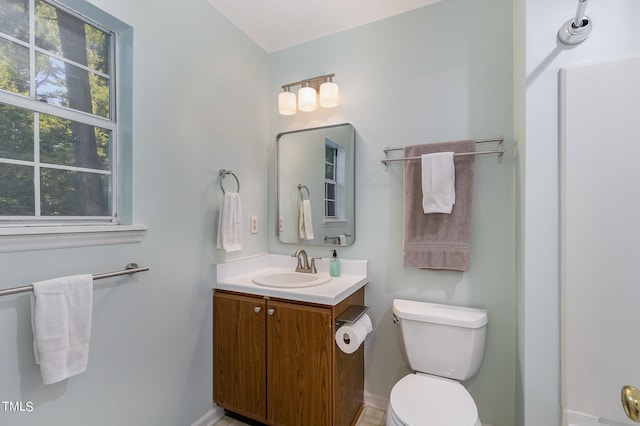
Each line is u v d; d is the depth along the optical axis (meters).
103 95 1.29
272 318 1.55
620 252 1.04
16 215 1.03
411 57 1.79
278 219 2.20
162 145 1.44
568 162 1.10
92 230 1.13
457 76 1.68
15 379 0.96
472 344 1.44
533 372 1.18
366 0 1.71
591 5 1.08
